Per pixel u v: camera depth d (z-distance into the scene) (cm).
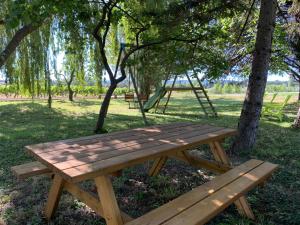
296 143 558
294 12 749
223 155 328
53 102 1638
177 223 170
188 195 208
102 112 668
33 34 991
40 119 905
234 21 802
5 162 411
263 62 471
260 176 246
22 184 328
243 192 217
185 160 348
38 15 493
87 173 175
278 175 369
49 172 247
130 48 724
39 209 268
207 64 682
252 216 255
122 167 197
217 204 194
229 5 545
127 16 695
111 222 190
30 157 436
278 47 975
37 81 1144
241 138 488
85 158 203
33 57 1066
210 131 322
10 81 1091
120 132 308
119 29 967
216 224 244
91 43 886
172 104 1781
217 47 717
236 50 1087
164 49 683
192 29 622
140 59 726
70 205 277
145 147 239
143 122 857
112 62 1105
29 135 621
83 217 256
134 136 286
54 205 246
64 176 173
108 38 1005
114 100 2052
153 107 1342
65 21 721
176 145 248
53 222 246
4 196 296
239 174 251
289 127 768
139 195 306
